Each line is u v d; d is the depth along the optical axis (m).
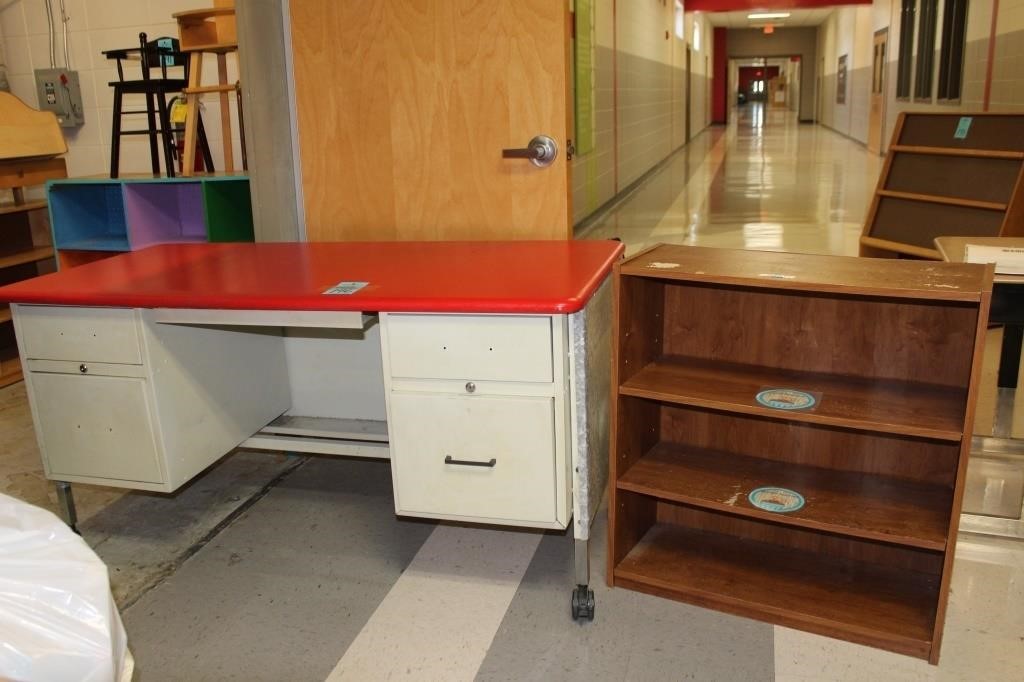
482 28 2.60
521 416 1.82
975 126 3.88
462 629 1.90
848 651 1.79
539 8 2.54
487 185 2.73
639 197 9.20
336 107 2.81
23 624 1.16
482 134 2.69
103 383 2.14
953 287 1.60
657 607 1.97
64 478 2.28
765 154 14.22
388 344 1.86
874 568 2.06
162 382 2.14
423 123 2.73
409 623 1.93
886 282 1.67
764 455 2.14
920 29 10.23
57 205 3.69
